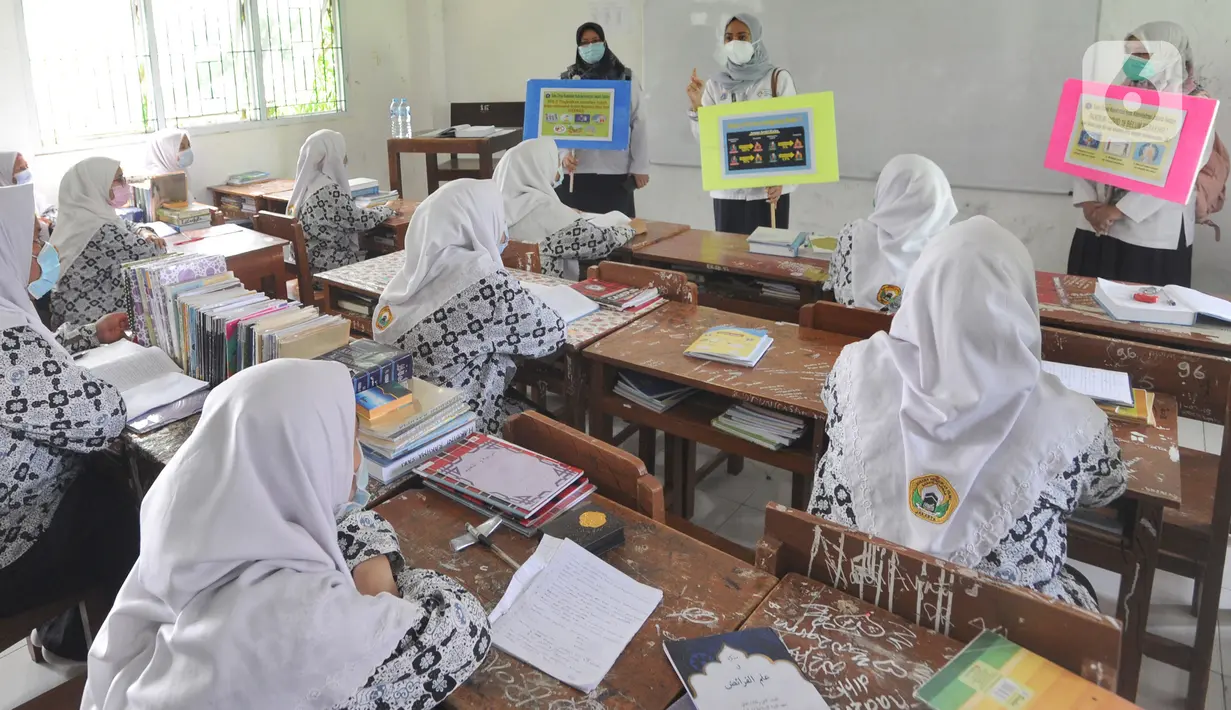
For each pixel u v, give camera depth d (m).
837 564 1.23
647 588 1.26
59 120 4.40
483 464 1.60
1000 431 1.25
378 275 2.81
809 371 2.04
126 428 1.79
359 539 1.17
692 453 2.55
